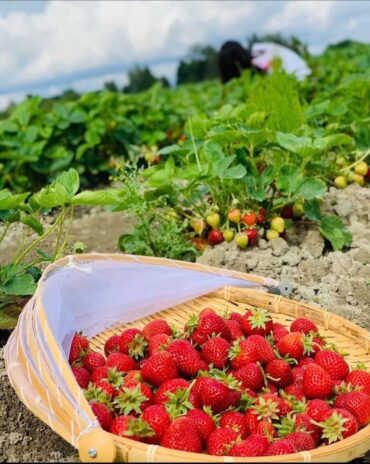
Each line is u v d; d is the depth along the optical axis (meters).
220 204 0.68
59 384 0.36
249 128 0.69
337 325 0.49
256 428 0.38
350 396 0.40
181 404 0.38
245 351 0.42
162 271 0.53
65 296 0.48
